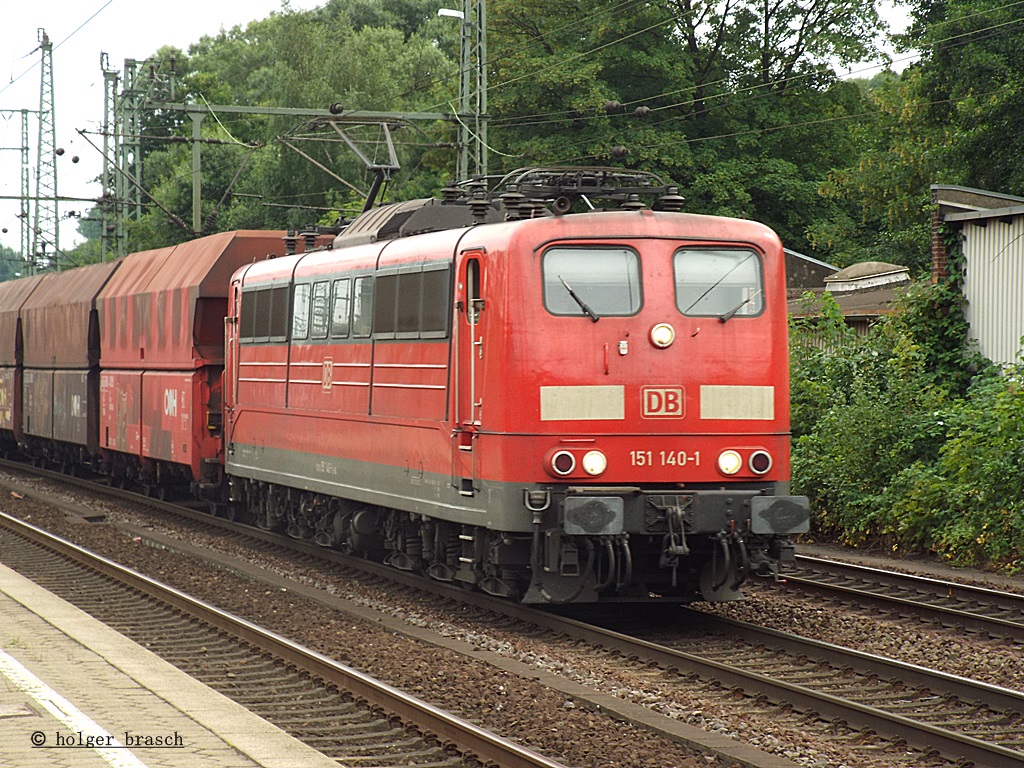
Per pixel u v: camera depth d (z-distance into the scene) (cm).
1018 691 995
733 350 1230
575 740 842
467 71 3150
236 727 789
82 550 1666
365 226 1597
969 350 2078
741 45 4966
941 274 2138
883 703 960
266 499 1916
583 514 1146
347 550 1672
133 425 2419
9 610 1220
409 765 787
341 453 1547
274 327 1756
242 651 1142
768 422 1239
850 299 2769
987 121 3578
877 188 4238
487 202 1417
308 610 1369
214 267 2102
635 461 1197
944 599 1430
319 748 827
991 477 1659
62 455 3041
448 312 1295
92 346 2700
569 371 1189
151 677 934
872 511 1853
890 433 1898
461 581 1415
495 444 1200
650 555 1274
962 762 789
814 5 4938
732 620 1236
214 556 1745
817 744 843
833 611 1358
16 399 3256
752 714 923
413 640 1203
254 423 1830
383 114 2966
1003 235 2022
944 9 4212
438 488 1316
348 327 1526
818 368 2127
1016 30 3669
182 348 2158
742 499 1203
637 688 994
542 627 1257
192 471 2123
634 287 1213
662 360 1209
